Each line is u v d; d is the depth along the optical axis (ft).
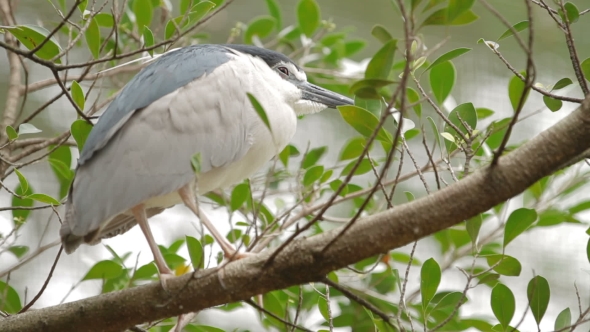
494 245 30.50
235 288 19.15
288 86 27.78
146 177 22.91
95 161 22.98
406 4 23.49
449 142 22.88
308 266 18.49
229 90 24.49
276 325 25.58
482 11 48.78
